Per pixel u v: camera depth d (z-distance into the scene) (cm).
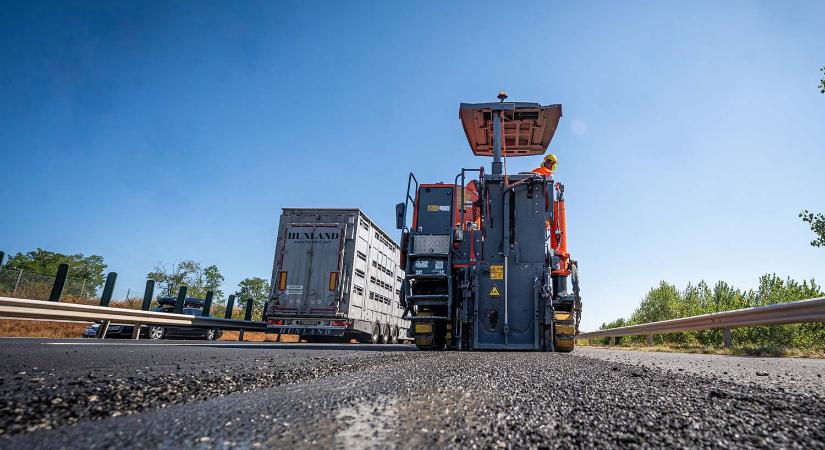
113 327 1256
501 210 814
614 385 230
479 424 131
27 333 1373
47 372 232
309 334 1438
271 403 155
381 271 1831
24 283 1850
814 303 605
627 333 1362
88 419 122
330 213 1537
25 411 127
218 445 101
